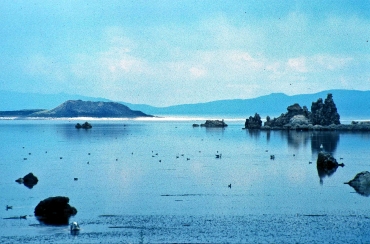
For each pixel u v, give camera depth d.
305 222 72.62
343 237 65.62
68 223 71.69
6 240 63.94
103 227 69.81
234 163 139.00
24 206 81.38
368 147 185.88
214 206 82.31
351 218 74.75
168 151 179.12
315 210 79.69
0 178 109.94
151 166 132.50
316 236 66.06
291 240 64.38
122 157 156.62
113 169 125.94
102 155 163.38
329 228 69.62
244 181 106.00
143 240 64.19
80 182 104.69
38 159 150.00
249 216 76.00
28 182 104.19
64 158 153.12
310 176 112.56
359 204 83.69
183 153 171.25
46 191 94.31
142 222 72.25
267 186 100.12
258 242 63.69
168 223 71.88
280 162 140.62
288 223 72.06
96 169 125.94
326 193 92.75
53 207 76.44
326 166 125.31
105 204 83.50
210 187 98.94
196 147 197.62
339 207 81.56
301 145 198.75
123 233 67.12
